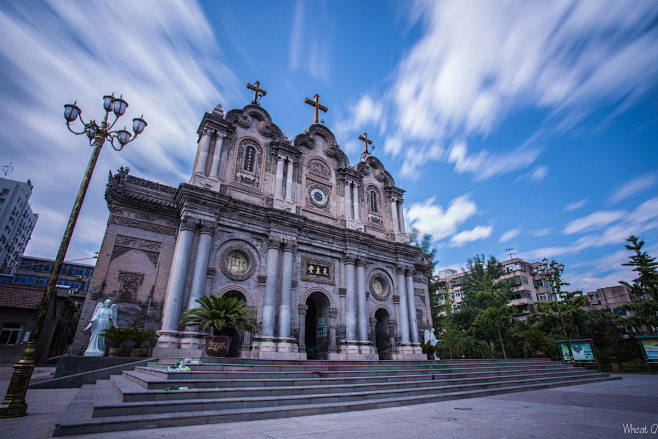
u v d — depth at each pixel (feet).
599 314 121.39
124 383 38.27
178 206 76.89
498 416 32.24
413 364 67.56
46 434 23.35
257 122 93.30
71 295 129.80
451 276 233.96
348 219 100.01
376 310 98.43
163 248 74.79
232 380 37.63
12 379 29.99
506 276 194.29
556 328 120.88
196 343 63.67
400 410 36.35
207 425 27.22
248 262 79.00
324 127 105.91
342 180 104.47
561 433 25.11
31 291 90.99
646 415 32.65
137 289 69.97
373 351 88.33
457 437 23.80
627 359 111.24
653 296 110.22
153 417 26.45
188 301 67.56
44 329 88.38
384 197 115.14
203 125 84.07
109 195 73.10
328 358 83.66
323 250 91.61
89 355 57.41
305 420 29.99
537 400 44.47
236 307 59.52
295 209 88.84
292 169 92.63
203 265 70.28
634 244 114.83
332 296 88.99
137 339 59.31
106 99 41.11
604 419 30.60
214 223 74.59
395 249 106.73
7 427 25.21
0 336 84.28
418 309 114.73
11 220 215.92
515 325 131.13
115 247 70.59
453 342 119.03
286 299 78.38
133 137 42.88
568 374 77.41
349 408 36.04
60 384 48.60
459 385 52.31
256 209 81.35
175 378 36.83
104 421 24.57
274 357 71.31
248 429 25.89
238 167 85.51
